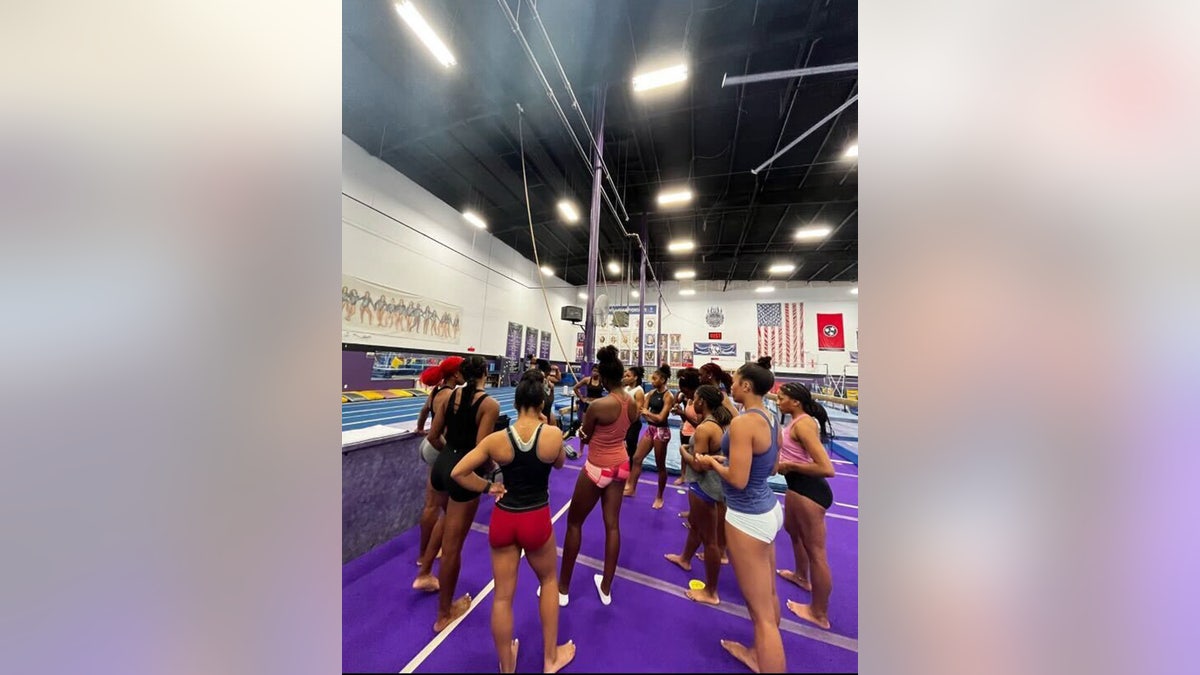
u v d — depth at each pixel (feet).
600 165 13.73
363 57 14.33
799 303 42.14
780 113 15.64
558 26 11.87
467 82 14.96
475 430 4.92
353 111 17.94
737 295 43.88
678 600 5.40
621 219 27.32
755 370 4.01
